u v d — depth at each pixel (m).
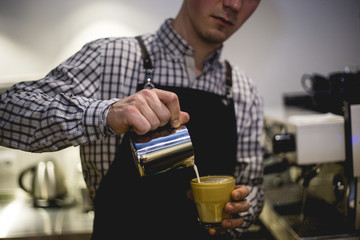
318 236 1.32
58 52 2.34
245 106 1.45
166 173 1.14
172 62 1.30
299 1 2.40
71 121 0.86
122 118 0.78
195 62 1.35
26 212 2.02
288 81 2.45
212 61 1.38
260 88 2.45
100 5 2.33
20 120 0.92
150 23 2.35
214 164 1.25
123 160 1.07
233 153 1.30
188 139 0.84
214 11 1.18
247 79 1.51
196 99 1.20
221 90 1.41
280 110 2.14
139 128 0.77
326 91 1.84
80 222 1.83
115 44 1.25
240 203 0.94
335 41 2.44
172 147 0.82
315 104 1.89
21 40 2.32
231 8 1.17
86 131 0.85
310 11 2.41
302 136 1.42
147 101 0.79
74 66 1.16
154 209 1.13
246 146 1.45
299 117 1.57
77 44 2.35
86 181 1.33
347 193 1.38
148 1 2.34
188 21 1.28
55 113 0.87
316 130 1.42
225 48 2.41
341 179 1.44
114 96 1.21
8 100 0.97
